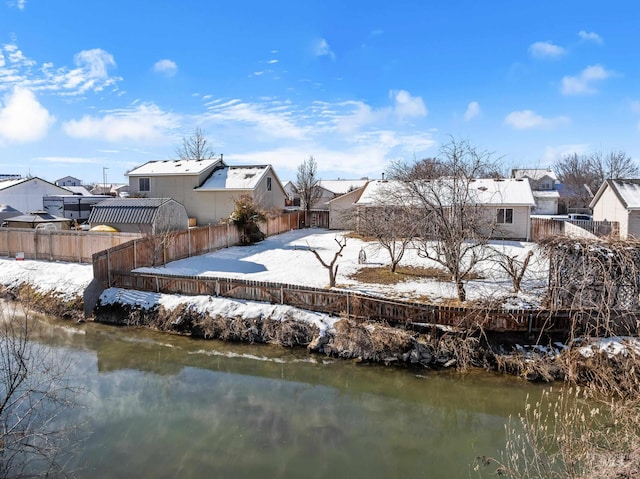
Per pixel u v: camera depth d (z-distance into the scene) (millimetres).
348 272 17562
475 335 11555
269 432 8492
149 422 8734
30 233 19234
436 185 16516
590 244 11086
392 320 12250
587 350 10500
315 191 48031
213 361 11844
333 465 7477
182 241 19812
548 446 7859
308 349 12273
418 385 10516
